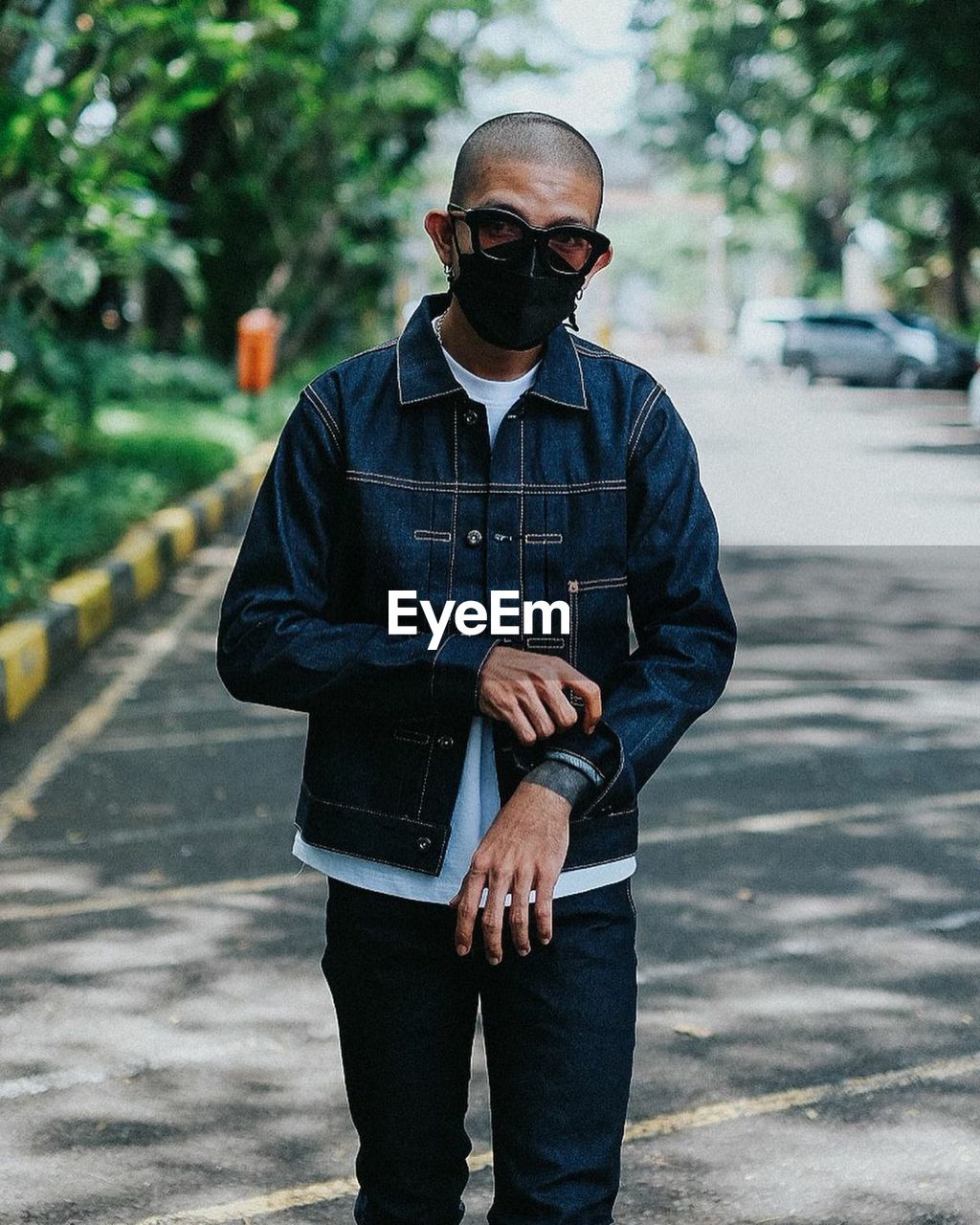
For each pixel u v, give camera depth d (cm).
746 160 5747
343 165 2744
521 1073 228
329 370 229
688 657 223
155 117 1182
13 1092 376
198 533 1288
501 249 210
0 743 700
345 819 228
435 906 226
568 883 223
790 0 2933
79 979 445
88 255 1120
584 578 225
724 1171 339
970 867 538
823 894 512
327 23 2334
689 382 3847
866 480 1689
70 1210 325
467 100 2945
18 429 1267
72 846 562
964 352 3484
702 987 439
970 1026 414
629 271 9806
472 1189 332
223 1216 323
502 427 223
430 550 223
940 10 2684
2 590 821
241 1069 389
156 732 718
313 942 473
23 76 1139
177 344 2438
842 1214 322
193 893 515
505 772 222
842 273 5812
